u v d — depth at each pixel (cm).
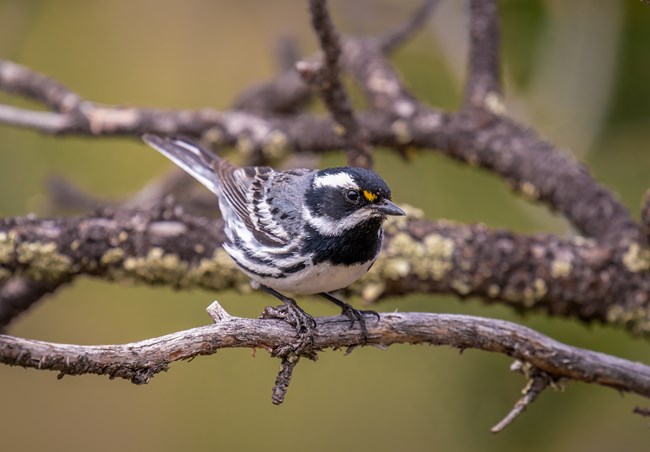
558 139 1180
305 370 1327
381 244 880
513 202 1189
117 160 1409
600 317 959
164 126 1159
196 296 1358
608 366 772
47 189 1266
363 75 1216
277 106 1353
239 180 942
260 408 1345
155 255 947
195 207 1307
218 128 1160
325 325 749
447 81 1319
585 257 947
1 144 1312
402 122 1133
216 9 1477
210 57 1486
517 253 951
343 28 1504
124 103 1468
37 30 1463
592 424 1117
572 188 1037
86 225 948
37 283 1029
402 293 980
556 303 959
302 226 849
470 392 1135
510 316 1128
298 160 1393
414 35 1298
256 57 1484
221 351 1368
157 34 1481
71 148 1394
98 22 1472
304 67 942
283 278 856
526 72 1209
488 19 1134
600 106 1140
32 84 1186
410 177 1232
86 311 1377
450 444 1165
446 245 955
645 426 1110
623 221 987
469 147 1109
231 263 947
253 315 1320
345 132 994
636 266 938
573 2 1157
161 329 1364
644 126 1126
